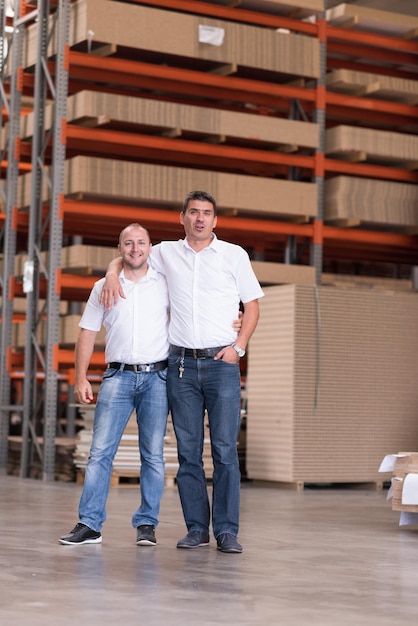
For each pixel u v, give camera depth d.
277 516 8.85
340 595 4.99
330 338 12.35
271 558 6.21
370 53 14.79
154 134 13.52
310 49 13.88
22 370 16.70
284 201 13.63
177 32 12.82
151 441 6.82
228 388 6.58
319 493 11.55
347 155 14.28
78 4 12.55
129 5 12.55
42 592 4.90
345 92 14.52
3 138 15.45
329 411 12.28
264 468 12.41
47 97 14.81
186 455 6.69
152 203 13.31
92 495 6.78
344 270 18.75
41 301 14.87
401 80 14.44
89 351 6.93
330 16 14.18
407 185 14.30
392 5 18.66
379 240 14.52
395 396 12.70
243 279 6.64
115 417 6.84
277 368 12.34
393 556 6.41
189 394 6.67
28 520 8.12
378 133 14.19
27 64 13.73
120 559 6.05
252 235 14.62
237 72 13.90
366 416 12.49
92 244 16.38
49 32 13.59
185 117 13.01
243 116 13.42
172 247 6.74
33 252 13.16
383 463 8.03
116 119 12.55
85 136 12.76
